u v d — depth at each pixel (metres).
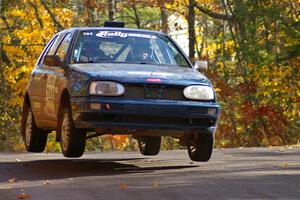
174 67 24.11
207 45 71.88
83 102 21.92
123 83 21.88
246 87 54.56
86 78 22.09
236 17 54.88
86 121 21.91
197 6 60.62
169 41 25.36
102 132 22.97
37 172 22.81
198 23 72.81
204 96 22.52
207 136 23.61
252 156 27.17
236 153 28.86
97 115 21.86
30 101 27.52
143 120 21.98
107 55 24.17
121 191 18.03
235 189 18.12
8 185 19.83
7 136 59.09
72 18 64.44
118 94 21.78
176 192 17.72
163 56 24.64
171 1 61.34
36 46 62.19
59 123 24.14
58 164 25.41
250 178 19.98
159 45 24.95
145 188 18.44
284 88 52.91
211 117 22.58
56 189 18.64
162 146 57.97
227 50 61.41
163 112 21.95
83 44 24.45
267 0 54.75
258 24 54.84
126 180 20.03
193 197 17.03
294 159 25.67
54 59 24.45
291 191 17.84
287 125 52.88
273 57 53.09
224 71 57.12
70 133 22.89
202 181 19.48
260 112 51.84
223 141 55.59
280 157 26.61
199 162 24.94
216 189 18.12
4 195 17.92
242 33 56.69
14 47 61.34
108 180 20.11
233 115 55.72
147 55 24.44
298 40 49.78
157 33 25.48
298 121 54.69
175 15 73.06
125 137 55.69
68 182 19.98
